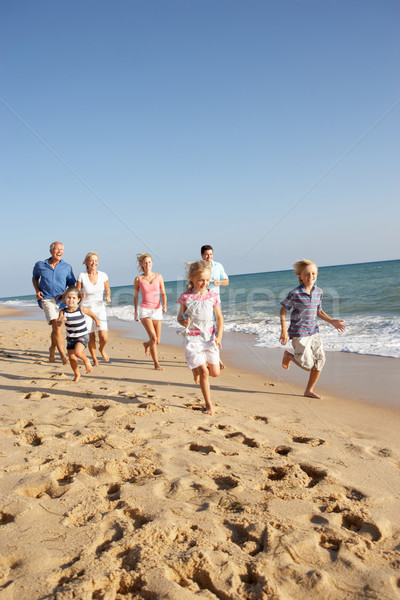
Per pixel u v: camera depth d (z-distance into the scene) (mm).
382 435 3854
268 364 7312
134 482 2781
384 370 6316
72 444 3398
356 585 1872
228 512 2432
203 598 1754
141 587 1803
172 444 3475
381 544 2191
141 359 7941
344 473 3002
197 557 1968
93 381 5801
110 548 2043
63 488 2637
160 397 5020
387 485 2830
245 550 2082
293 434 3865
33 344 9695
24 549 2025
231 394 5355
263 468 3055
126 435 3625
